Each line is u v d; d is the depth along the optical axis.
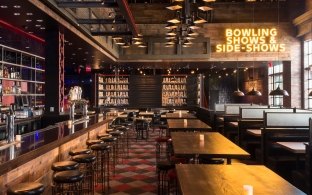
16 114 8.57
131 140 12.30
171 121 8.77
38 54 11.21
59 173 3.57
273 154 6.38
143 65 15.84
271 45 12.99
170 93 18.23
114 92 18.41
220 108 12.88
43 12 6.46
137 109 17.84
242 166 3.21
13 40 9.00
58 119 8.51
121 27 12.03
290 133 6.39
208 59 13.59
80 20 8.13
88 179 5.68
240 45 13.15
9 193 2.85
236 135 9.66
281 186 2.51
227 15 12.84
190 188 2.45
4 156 3.16
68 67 18.12
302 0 11.91
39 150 3.64
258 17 12.80
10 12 6.45
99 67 17.20
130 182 6.25
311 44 12.22
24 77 10.78
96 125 6.70
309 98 12.35
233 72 19.30
